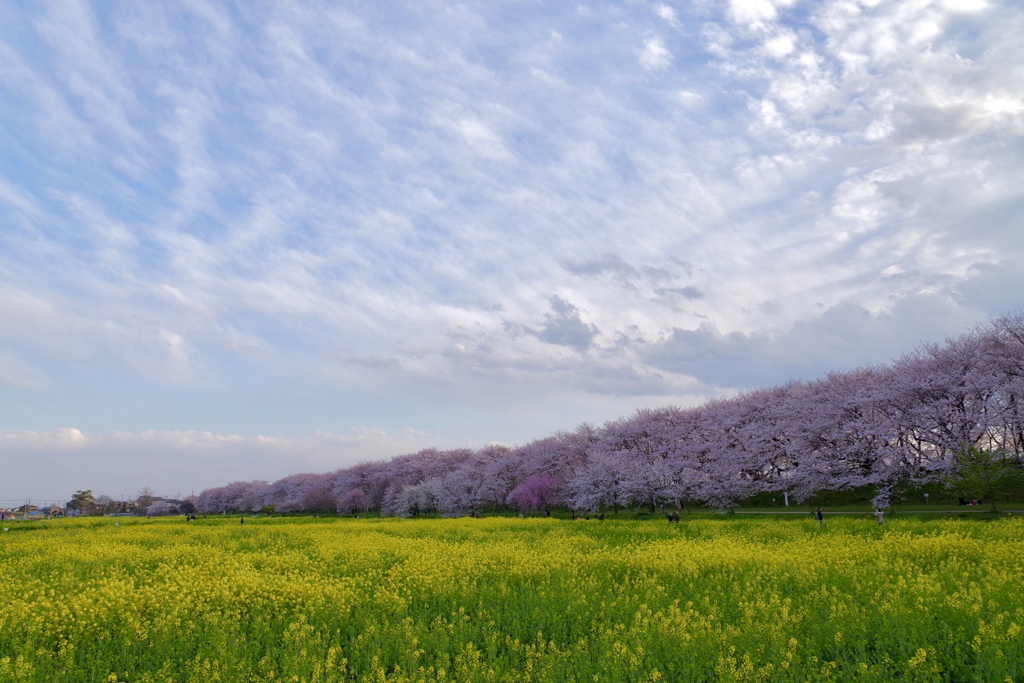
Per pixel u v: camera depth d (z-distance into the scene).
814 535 26.70
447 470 90.56
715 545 23.08
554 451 74.44
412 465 94.62
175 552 25.64
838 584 14.88
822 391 57.94
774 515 45.12
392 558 22.16
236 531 39.22
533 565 19.19
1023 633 10.02
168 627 12.18
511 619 13.00
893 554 19.31
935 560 18.05
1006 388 42.97
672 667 9.76
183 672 10.41
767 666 9.19
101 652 11.24
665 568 17.89
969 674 9.22
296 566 20.91
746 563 18.28
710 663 9.77
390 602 14.44
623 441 68.00
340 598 14.80
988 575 14.94
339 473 112.50
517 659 10.41
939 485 46.00
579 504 58.78
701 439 63.66
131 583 16.66
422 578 17.28
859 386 56.06
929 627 10.91
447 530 36.97
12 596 15.85
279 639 12.04
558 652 10.36
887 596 12.97
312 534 34.31
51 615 13.18
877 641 10.46
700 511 55.41
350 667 10.50
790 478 52.09
